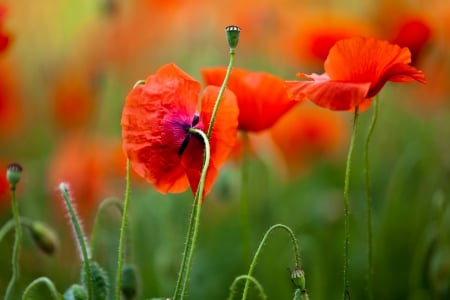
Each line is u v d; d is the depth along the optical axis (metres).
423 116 9.43
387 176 8.65
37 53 9.89
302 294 3.86
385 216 7.21
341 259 7.28
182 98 3.89
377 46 3.78
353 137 3.95
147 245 7.33
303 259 6.77
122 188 7.52
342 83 3.79
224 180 6.64
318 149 8.53
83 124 8.80
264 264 7.11
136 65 10.23
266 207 7.80
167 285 6.46
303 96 3.80
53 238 4.92
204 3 10.57
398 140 9.33
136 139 3.81
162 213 7.13
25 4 9.94
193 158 3.92
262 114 4.62
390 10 9.23
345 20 7.90
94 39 9.73
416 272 6.18
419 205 7.56
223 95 3.90
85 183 7.11
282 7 10.74
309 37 7.60
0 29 4.88
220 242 7.60
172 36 10.66
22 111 9.50
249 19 10.87
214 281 6.90
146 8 10.29
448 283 5.73
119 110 9.70
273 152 7.84
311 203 7.98
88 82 8.84
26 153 9.55
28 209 7.62
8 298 4.23
